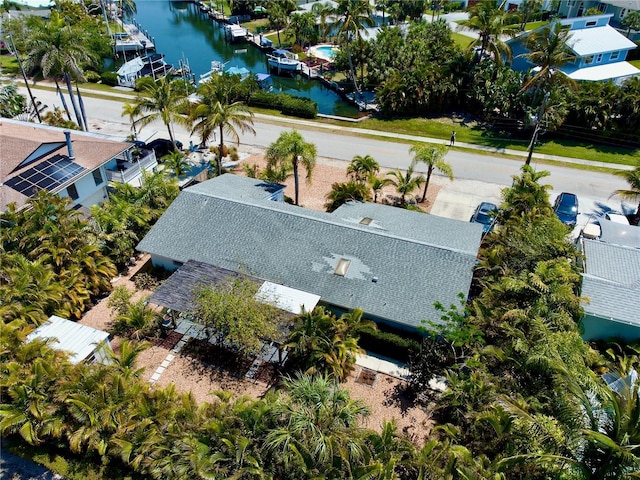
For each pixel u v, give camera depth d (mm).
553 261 24375
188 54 83562
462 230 30609
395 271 26516
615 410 13766
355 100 61156
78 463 19562
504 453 16328
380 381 23688
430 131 53062
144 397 19297
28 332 21891
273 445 16578
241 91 57906
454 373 20938
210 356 24766
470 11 56719
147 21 105438
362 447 16938
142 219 31750
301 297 25312
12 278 24484
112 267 28969
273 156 35125
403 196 37469
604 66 59812
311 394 18203
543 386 18250
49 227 27547
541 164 46062
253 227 29391
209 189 33031
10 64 69125
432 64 57531
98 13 98625
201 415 18844
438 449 17812
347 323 23625
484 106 54125
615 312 23906
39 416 18594
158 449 17594
